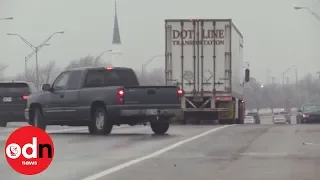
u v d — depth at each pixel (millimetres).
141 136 66812
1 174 38219
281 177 36312
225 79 100438
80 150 51844
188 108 101000
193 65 100875
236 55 107500
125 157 46531
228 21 100312
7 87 98125
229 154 47781
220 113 101625
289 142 56906
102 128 68938
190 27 101000
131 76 72875
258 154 47562
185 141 59406
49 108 73375
